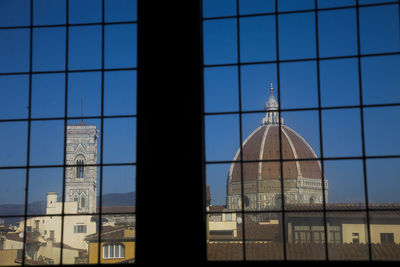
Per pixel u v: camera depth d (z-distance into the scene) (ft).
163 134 10.21
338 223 74.02
